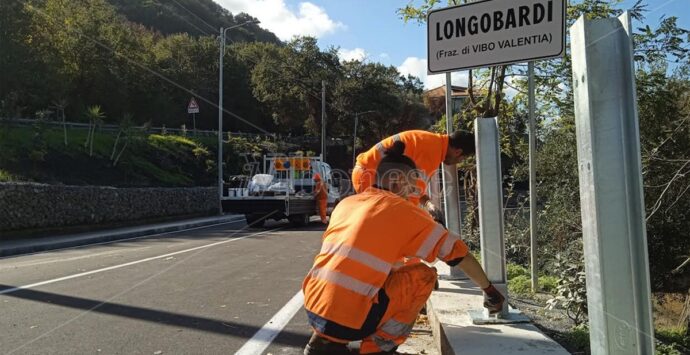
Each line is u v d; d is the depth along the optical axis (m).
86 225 18.98
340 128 62.56
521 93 8.67
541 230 7.87
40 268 9.42
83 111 37.53
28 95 28.88
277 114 61.41
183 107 54.97
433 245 3.01
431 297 4.88
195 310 6.05
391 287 3.04
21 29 27.23
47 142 24.64
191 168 34.38
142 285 7.54
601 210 2.29
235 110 62.09
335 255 2.99
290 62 60.03
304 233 16.14
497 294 3.47
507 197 9.45
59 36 34.41
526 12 4.61
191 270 8.92
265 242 13.52
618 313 2.28
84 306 6.23
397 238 2.97
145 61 45.44
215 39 57.78
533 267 5.62
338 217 3.17
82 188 18.92
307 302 3.05
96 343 4.84
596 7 7.46
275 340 4.98
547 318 4.55
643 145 6.68
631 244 2.26
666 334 5.50
